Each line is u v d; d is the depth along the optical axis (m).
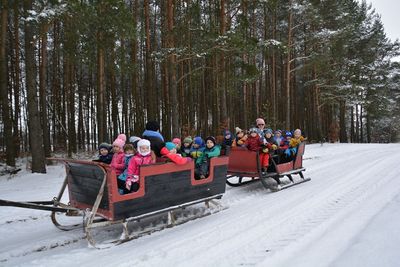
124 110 28.39
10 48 22.33
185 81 24.20
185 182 6.16
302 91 36.56
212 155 6.87
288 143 9.74
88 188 5.44
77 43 12.08
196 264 4.19
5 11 14.33
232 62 15.80
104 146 6.28
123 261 4.38
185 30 13.70
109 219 5.08
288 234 5.01
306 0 23.09
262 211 6.50
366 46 34.09
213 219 6.24
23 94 27.47
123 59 14.91
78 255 4.70
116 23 11.27
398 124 47.59
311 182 9.53
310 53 26.09
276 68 32.22
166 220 6.30
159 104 27.38
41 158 12.88
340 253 4.10
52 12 10.37
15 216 6.73
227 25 16.64
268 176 8.60
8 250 5.02
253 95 32.91
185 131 17.89
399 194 6.93
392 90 42.81
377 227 4.84
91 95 30.94
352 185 8.42
